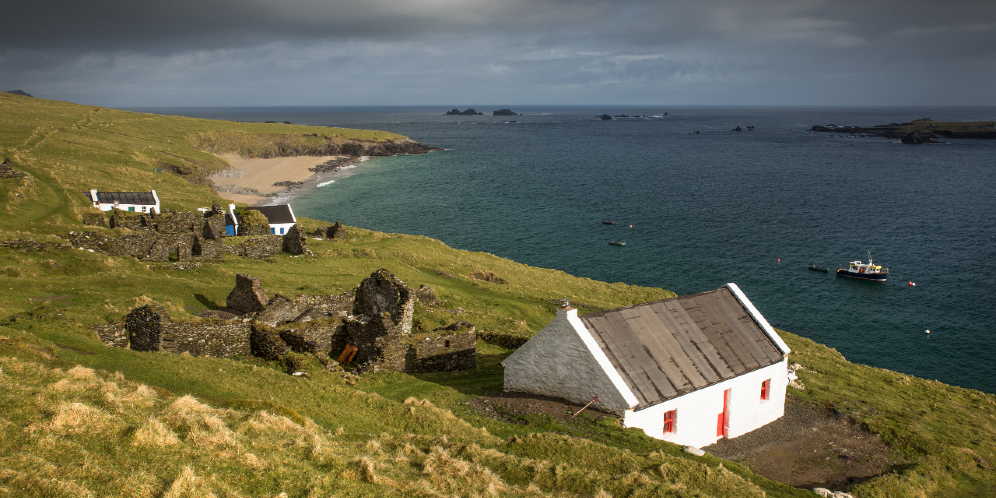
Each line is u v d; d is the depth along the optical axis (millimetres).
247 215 78812
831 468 28047
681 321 32250
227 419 19094
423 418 25484
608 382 27422
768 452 29406
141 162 147500
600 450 23141
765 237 125125
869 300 88188
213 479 14680
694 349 30891
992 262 107062
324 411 24578
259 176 191250
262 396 24922
